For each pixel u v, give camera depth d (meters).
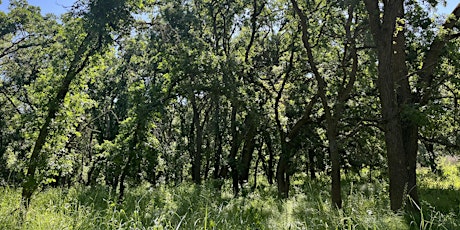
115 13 12.09
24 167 11.35
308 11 16.45
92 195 12.51
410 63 13.29
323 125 17.47
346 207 9.45
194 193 14.33
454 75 11.80
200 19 22.00
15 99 27.88
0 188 10.62
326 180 24.22
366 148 19.81
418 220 8.05
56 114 11.83
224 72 17.16
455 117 13.34
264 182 31.27
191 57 17.08
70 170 12.11
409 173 11.22
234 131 20.55
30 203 8.79
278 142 20.12
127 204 10.70
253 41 22.22
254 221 8.73
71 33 12.36
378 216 7.48
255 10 20.69
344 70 14.52
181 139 29.58
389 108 10.73
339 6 13.56
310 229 7.36
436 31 12.35
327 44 15.15
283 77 19.09
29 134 12.28
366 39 13.26
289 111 18.14
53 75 12.33
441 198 13.98
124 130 15.30
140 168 15.59
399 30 11.55
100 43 12.40
